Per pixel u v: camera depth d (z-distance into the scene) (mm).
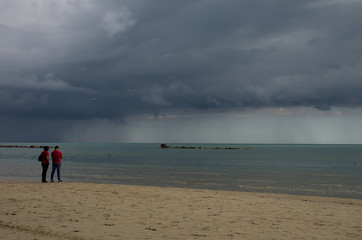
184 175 31094
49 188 15844
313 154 108750
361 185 24062
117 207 10711
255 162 58844
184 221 8711
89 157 73875
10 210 9703
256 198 14633
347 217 10156
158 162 55312
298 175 32531
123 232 7230
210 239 6887
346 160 68125
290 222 9062
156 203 11852
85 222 8188
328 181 26859
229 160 65812
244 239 6977
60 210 9859
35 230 7176
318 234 7691
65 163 49406
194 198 13555
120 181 25172
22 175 27781
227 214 10016
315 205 12758
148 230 7516
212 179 27641
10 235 6699
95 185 17938
